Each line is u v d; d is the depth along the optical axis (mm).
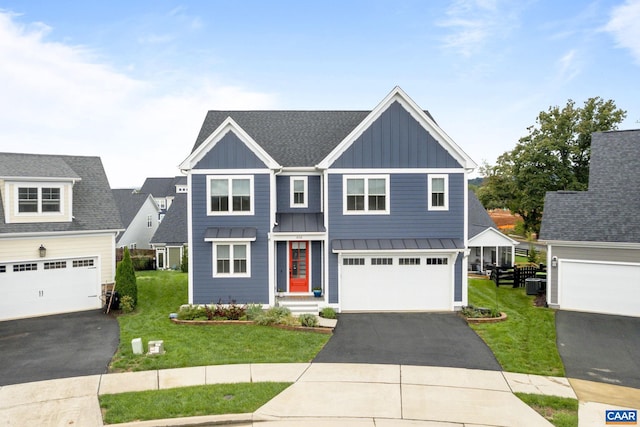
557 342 13945
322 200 19312
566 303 17969
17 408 9477
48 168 18500
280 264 19406
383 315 17391
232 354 12680
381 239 18250
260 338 14164
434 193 18344
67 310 18250
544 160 34375
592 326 15602
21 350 13195
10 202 17344
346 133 21062
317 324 15555
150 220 50750
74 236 18500
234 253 17969
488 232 27859
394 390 10422
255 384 10633
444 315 17359
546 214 18859
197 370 11492
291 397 10016
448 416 9227
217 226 17984
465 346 13578
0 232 16750
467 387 10602
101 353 12875
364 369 11680
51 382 10750
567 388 10578
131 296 18172
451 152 18281
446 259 18188
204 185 17938
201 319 16219
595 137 20359
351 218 18203
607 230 17375
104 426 8758
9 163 17938
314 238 18172
